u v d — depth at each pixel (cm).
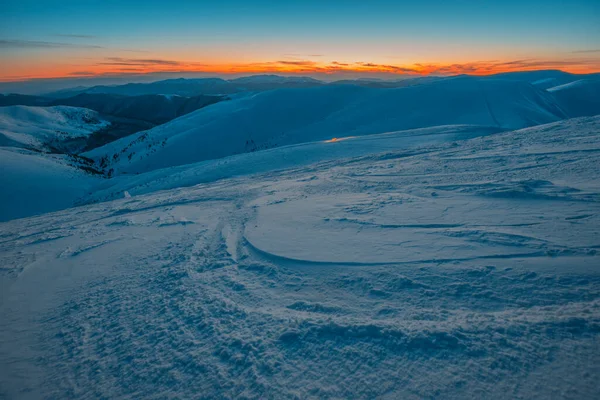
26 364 373
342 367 294
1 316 511
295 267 534
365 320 358
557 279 392
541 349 283
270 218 868
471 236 564
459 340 306
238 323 386
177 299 473
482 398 246
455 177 1111
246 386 285
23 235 1137
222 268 577
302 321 366
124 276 612
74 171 6950
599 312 320
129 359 350
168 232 899
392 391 263
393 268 481
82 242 905
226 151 10500
